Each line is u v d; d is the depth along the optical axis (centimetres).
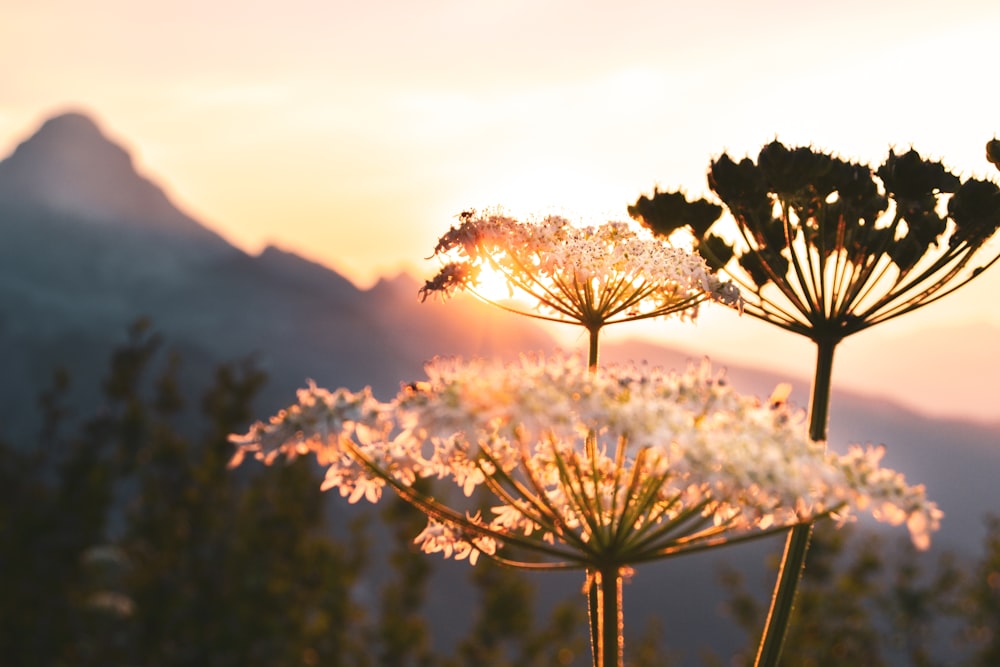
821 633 1877
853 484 282
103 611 1484
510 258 464
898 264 421
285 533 1562
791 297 429
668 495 320
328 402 318
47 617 1447
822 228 423
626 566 311
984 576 1969
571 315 466
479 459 320
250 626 1472
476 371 302
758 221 437
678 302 463
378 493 341
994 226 410
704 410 301
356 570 1608
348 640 1609
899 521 280
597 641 335
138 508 1522
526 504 327
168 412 1588
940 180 407
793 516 288
